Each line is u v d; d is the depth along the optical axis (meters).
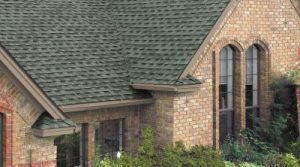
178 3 20.92
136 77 18.77
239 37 20.16
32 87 14.11
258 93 21.69
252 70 21.44
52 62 18.17
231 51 20.44
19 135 14.37
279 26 21.80
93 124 17.83
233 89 20.62
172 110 17.94
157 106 18.42
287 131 21.75
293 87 21.83
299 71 21.80
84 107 16.98
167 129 18.12
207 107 19.00
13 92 14.20
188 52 18.30
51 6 20.91
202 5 19.94
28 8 20.09
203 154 18.00
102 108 17.67
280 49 21.94
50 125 14.33
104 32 20.98
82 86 17.73
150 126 18.53
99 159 17.80
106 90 17.98
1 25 18.52
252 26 20.67
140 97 18.31
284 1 21.94
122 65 19.52
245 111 20.97
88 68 18.73
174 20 20.17
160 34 19.98
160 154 18.20
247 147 19.94
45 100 14.32
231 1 19.31
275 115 21.48
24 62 17.48
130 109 18.72
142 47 19.98
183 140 18.25
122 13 22.19
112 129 18.72
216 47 19.19
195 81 17.98
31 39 18.66
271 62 21.58
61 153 17.38
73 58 18.86
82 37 20.14
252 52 21.38
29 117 14.44
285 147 21.00
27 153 14.52
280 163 19.30
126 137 18.81
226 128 20.48
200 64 18.61
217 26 18.83
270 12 21.38
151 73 18.53
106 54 19.78
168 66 18.33
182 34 19.23
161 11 21.09
